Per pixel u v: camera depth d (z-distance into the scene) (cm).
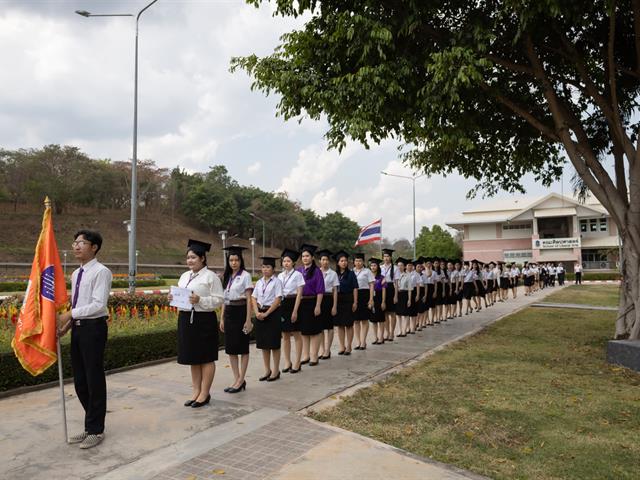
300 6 782
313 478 336
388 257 1030
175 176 8162
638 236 800
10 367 575
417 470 350
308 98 820
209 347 521
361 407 506
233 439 414
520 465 362
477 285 1588
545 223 4331
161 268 5875
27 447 398
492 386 589
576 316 1364
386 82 725
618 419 465
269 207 8125
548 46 884
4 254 5100
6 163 6106
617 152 891
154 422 461
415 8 709
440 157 1088
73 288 429
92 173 6581
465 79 657
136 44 1533
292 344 959
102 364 420
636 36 772
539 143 1076
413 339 1009
